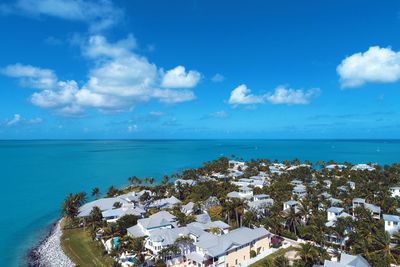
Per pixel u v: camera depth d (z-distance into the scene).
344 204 114.50
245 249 77.94
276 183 155.75
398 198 121.31
